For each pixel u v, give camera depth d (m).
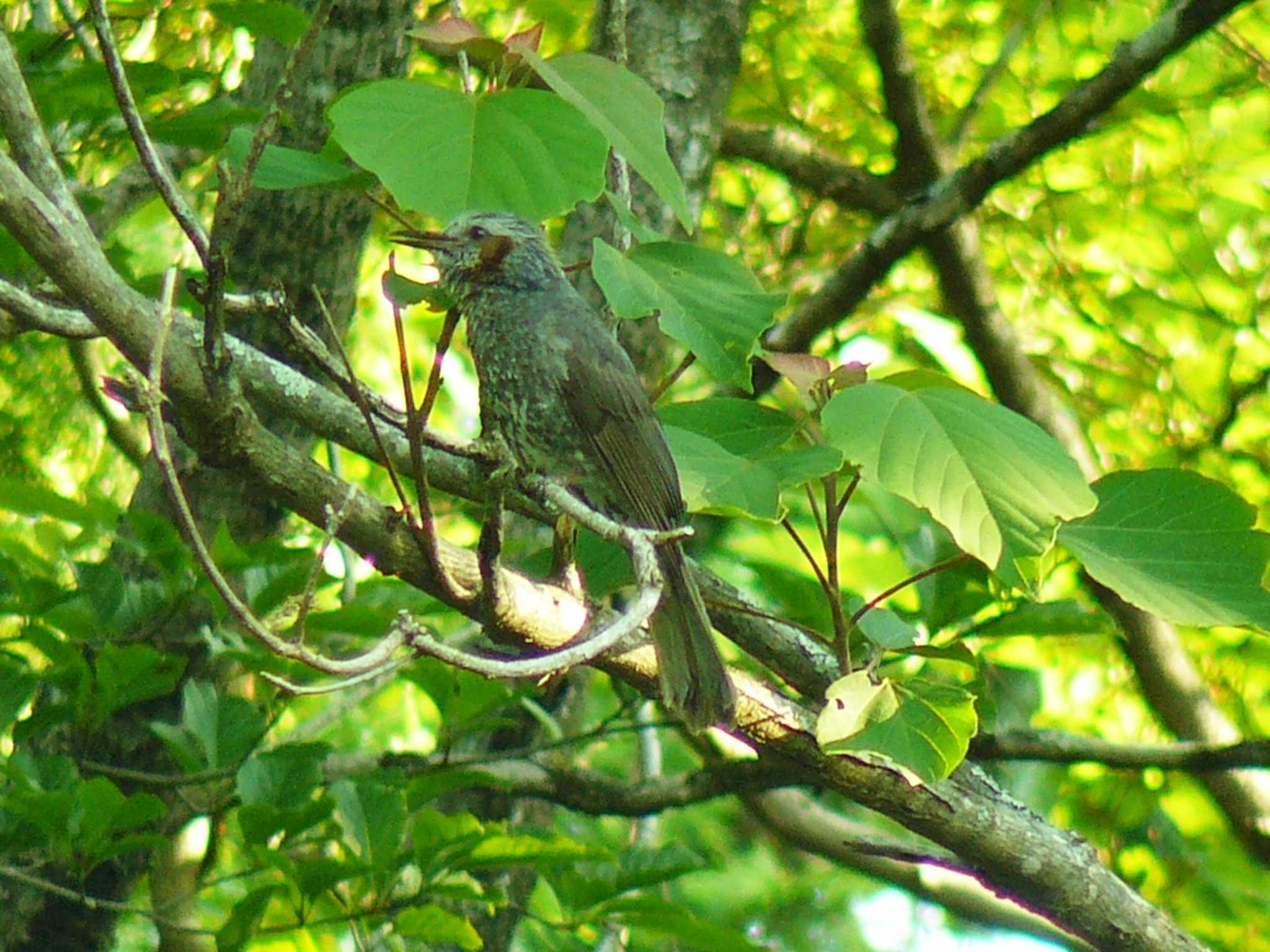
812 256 17.84
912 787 8.95
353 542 7.56
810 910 22.20
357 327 18.47
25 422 15.41
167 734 9.48
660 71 12.98
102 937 11.86
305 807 8.99
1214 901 15.91
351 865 8.45
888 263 14.29
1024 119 18.00
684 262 7.14
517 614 7.76
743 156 17.12
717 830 22.39
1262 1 18.38
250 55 15.00
